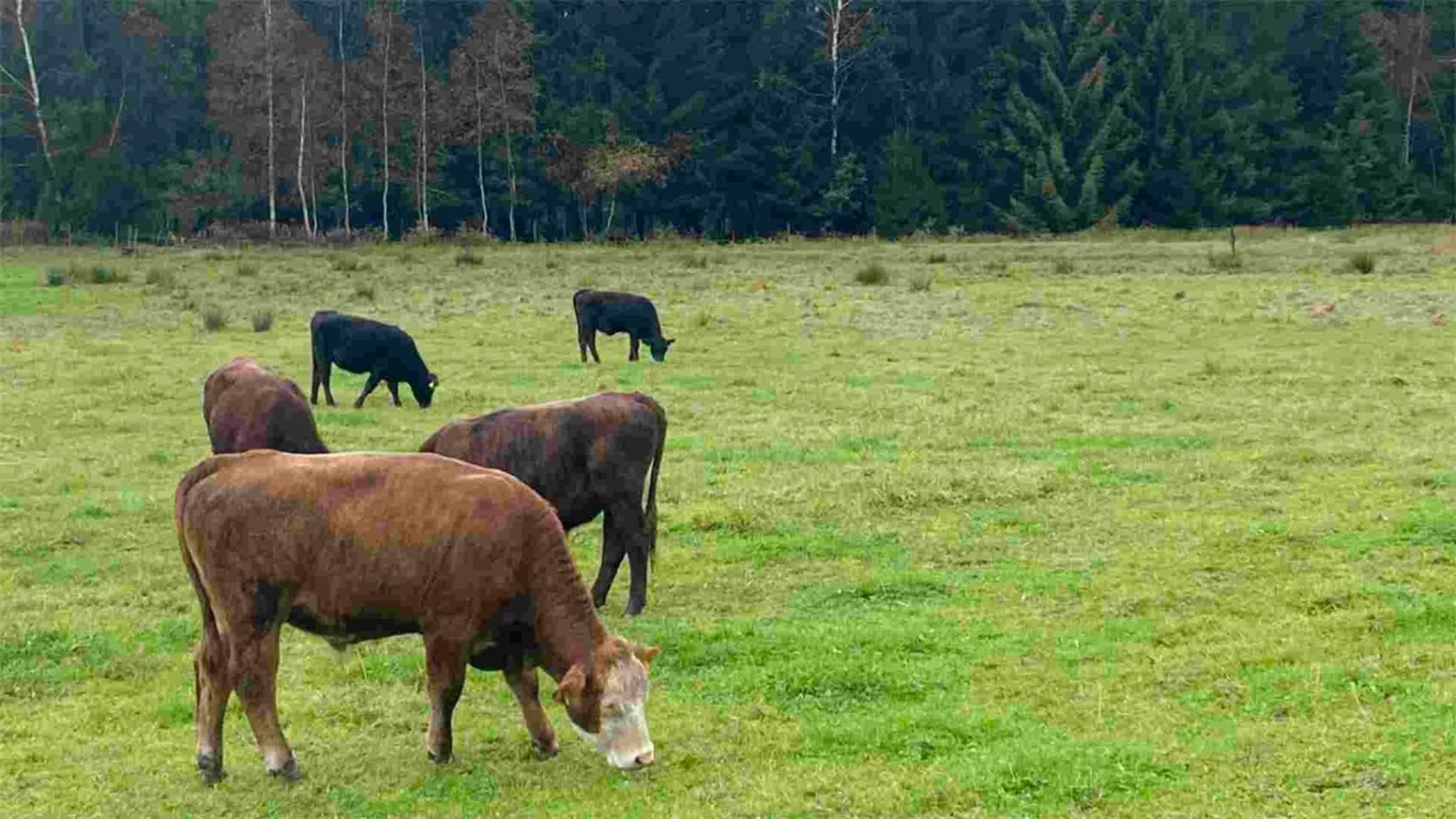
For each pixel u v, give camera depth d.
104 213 62.38
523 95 66.94
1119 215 65.88
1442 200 69.12
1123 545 12.24
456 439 10.74
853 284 35.38
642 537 11.05
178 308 31.17
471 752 8.22
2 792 7.72
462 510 7.56
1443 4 75.56
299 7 73.88
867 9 70.88
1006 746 7.84
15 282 36.00
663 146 68.06
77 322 28.62
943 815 7.04
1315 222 67.06
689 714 8.66
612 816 7.15
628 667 7.42
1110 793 7.16
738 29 72.00
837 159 69.38
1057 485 14.41
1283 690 8.54
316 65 64.75
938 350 24.75
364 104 66.12
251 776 7.89
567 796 7.50
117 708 9.01
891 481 14.59
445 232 63.00
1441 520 12.18
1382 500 13.30
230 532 7.54
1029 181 66.12
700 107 68.88
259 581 7.57
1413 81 73.56
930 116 70.62
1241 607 10.35
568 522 10.99
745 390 21.12
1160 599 10.61
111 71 69.44
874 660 9.45
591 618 7.68
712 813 7.15
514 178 66.88
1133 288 32.94
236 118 63.53
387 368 19.94
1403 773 7.16
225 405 13.54
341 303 32.38
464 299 33.28
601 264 43.31
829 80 70.81
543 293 34.47
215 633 7.79
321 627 7.70
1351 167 67.94
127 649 10.13
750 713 8.66
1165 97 67.50
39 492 15.05
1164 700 8.53
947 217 66.06
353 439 17.48
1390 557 11.43
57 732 8.62
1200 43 71.00
